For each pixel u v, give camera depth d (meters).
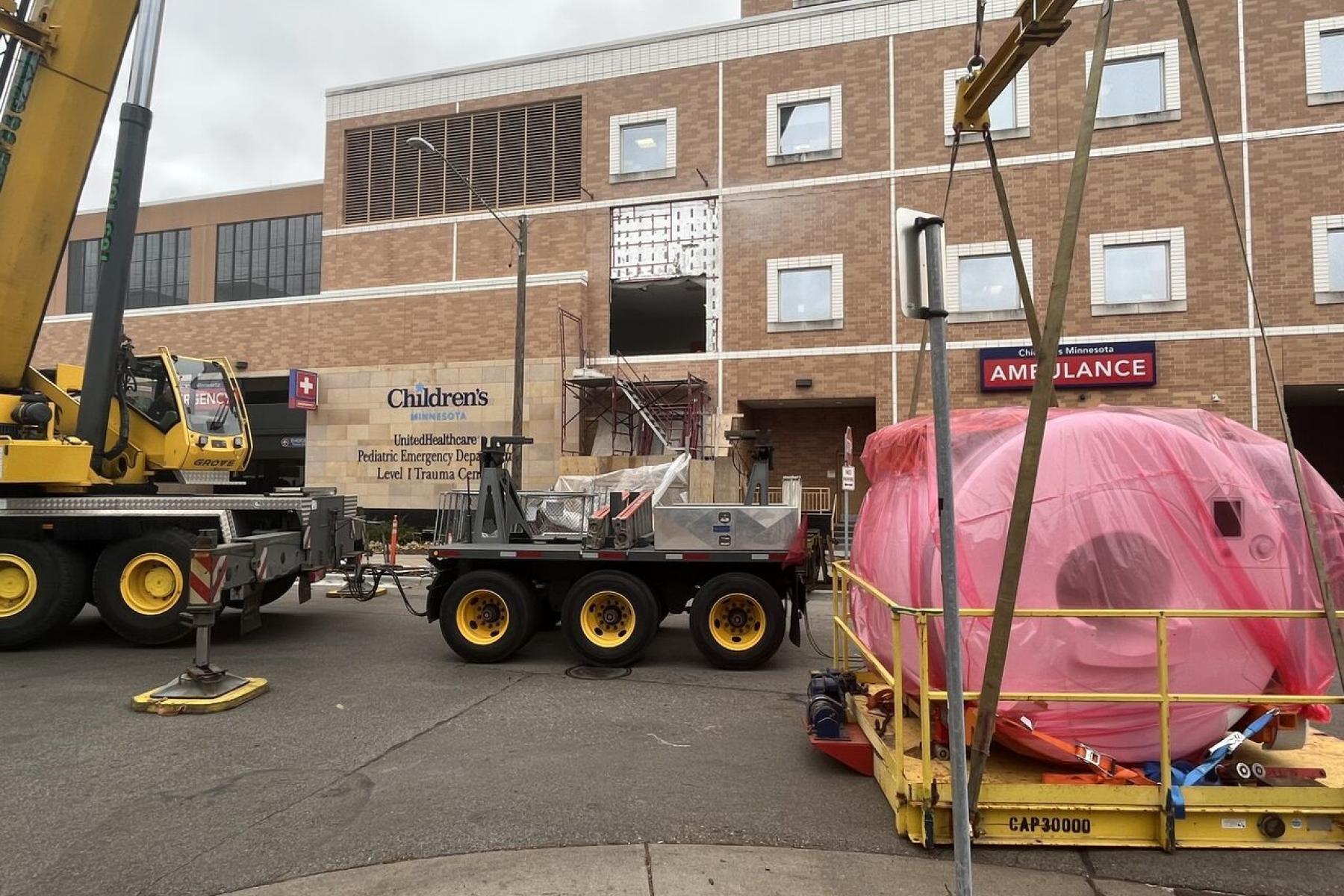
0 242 8.45
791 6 23.89
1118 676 3.98
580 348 21.00
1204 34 17.84
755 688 6.98
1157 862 3.68
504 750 5.29
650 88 21.41
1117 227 18.11
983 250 18.75
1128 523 3.99
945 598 2.89
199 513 8.72
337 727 5.78
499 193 22.56
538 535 9.09
